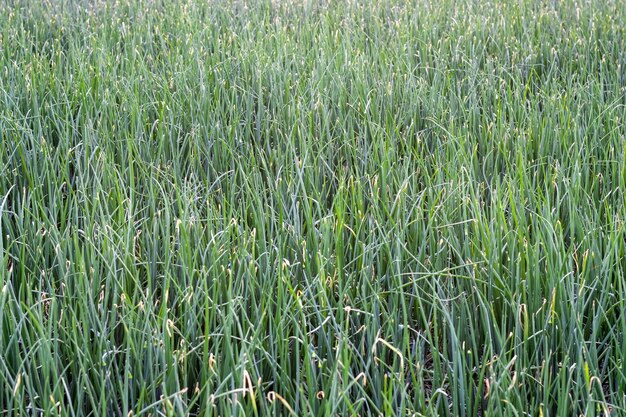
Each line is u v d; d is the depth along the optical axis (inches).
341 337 74.6
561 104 143.6
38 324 74.2
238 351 80.8
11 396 71.3
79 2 244.5
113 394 73.7
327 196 116.4
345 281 92.0
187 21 209.9
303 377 77.9
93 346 80.5
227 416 66.1
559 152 128.6
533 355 77.7
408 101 152.4
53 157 130.5
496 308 88.4
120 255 91.4
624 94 155.4
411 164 126.4
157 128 137.2
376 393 75.9
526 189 109.8
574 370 78.7
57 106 146.6
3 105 146.8
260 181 117.3
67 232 94.7
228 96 156.3
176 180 111.7
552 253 86.1
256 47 178.9
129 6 232.5
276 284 89.3
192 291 81.9
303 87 158.9
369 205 106.4
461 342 84.0
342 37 190.5
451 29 207.0
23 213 107.7
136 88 152.7
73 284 89.4
